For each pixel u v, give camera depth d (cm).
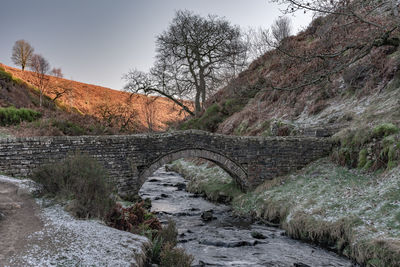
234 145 1769
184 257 821
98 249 677
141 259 698
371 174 1328
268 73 3014
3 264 554
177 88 3462
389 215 993
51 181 1043
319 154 1786
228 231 1371
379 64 2044
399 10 1459
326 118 2053
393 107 1617
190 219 1591
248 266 955
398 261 802
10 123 2525
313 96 2419
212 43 3381
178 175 2961
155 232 1013
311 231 1153
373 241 904
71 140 1410
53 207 924
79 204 909
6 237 684
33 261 580
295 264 970
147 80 3394
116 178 1512
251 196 1727
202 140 1717
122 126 3781
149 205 1739
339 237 1049
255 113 2777
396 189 1088
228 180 2092
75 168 1066
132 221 1016
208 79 3478
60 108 5097
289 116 2412
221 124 3116
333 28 1476
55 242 681
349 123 1780
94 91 7794
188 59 3397
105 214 910
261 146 1795
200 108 3822
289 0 1185
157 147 1631
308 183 1541
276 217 1431
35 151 1320
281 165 1802
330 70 1342
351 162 1507
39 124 2541
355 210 1109
